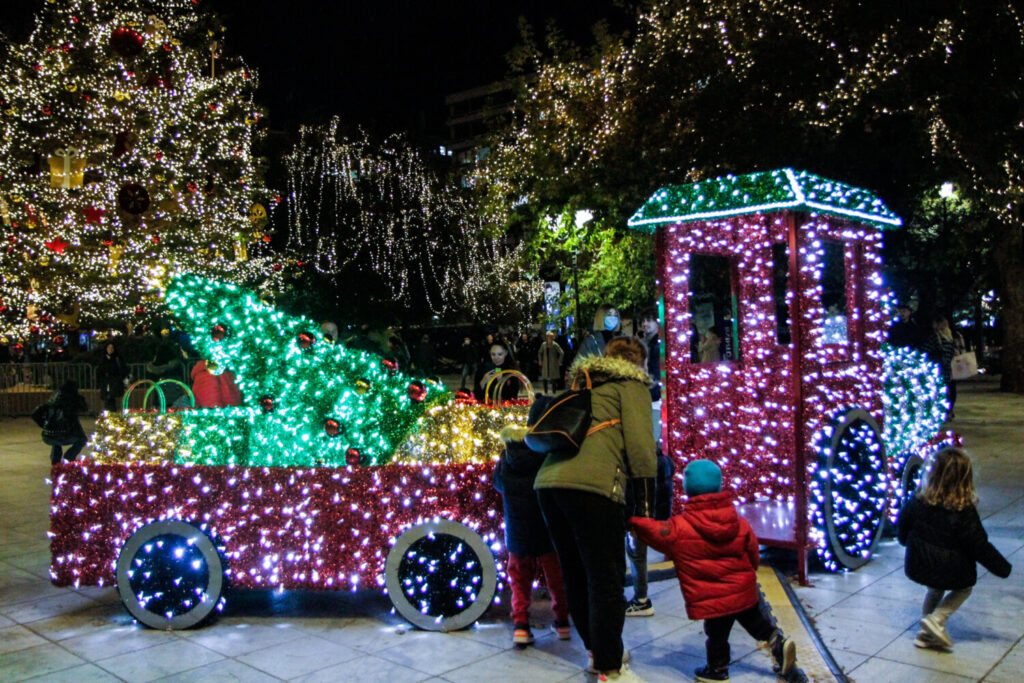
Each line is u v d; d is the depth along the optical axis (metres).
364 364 5.16
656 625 4.72
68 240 17.56
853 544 5.70
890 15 12.11
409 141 31.53
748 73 13.66
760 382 6.59
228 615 5.06
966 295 24.38
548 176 16.38
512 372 5.58
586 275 20.50
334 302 25.48
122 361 17.03
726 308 11.98
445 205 30.98
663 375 6.20
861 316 6.12
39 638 4.71
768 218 6.28
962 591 4.18
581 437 3.71
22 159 18.02
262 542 4.86
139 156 18.66
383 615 5.01
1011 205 13.62
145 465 5.02
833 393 5.69
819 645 4.22
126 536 4.96
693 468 3.88
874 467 5.88
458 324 35.75
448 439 5.11
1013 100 11.95
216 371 5.54
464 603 4.72
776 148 13.62
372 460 5.07
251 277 21.86
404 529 4.75
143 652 4.47
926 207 17.39
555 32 16.95
